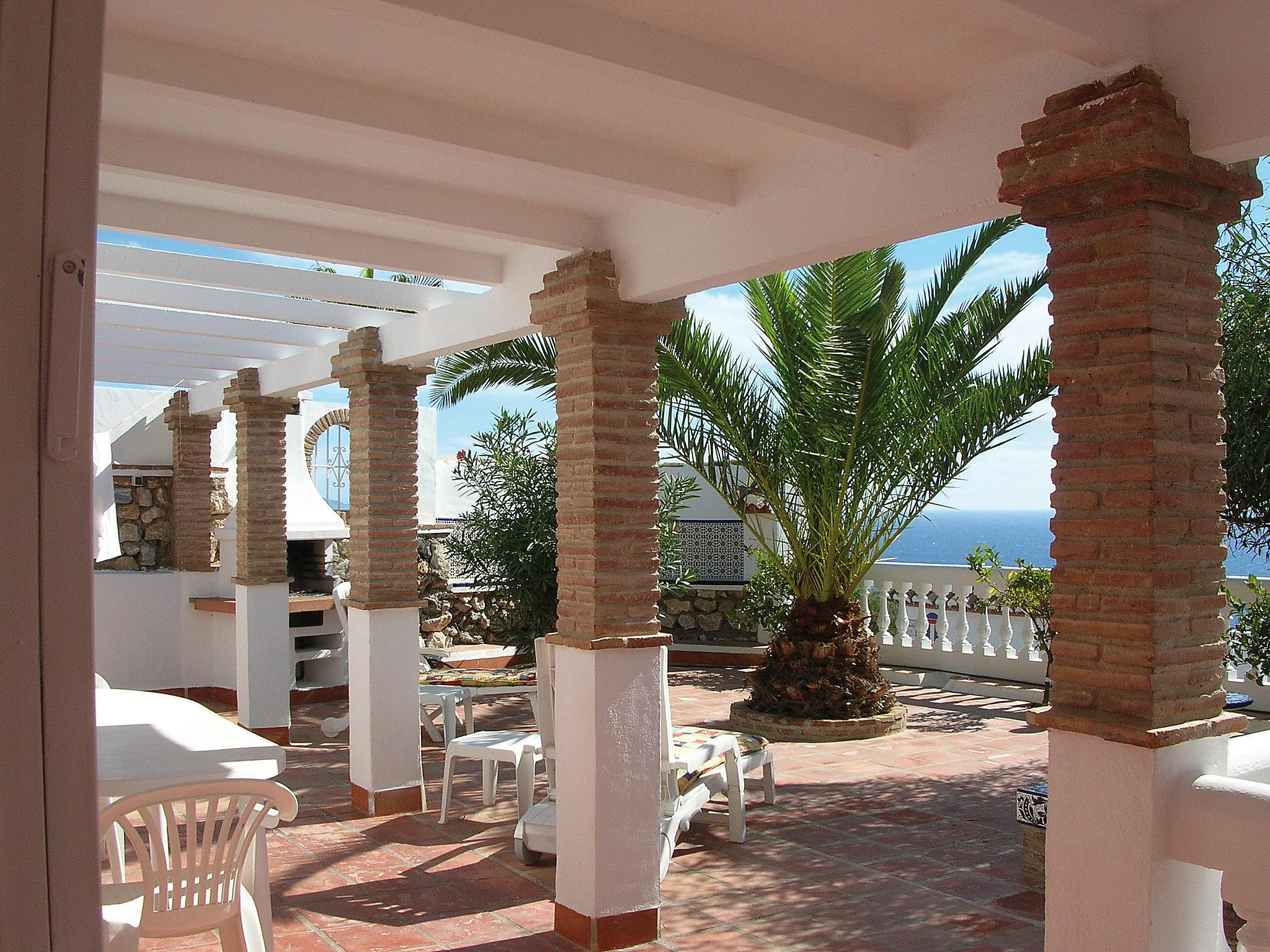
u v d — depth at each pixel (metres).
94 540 1.00
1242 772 3.46
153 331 8.57
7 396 0.95
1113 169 3.05
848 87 3.68
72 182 0.99
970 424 9.42
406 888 5.75
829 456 9.41
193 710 5.54
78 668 0.99
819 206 4.18
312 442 14.81
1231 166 3.29
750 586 12.73
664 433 10.02
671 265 4.86
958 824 6.87
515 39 2.97
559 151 4.10
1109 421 3.15
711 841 6.56
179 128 4.13
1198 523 3.18
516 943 4.98
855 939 4.98
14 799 0.96
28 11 0.97
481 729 10.07
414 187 4.75
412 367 7.52
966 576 12.16
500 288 6.11
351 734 7.46
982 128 3.60
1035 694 11.16
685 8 3.14
